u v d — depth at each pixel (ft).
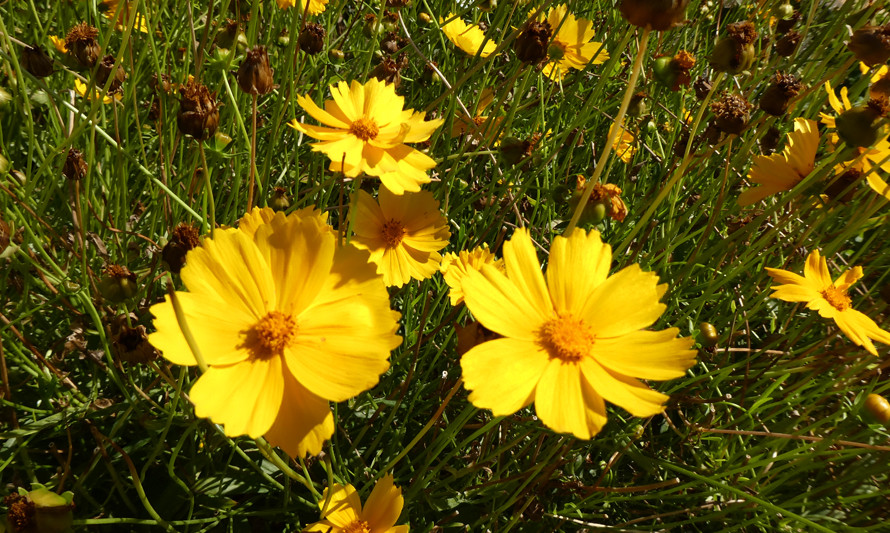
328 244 0.51
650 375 0.48
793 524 0.84
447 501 0.79
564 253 0.52
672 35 1.52
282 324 0.48
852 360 0.92
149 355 0.58
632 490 0.79
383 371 0.47
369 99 0.75
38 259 0.77
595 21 1.54
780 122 1.29
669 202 1.11
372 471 0.79
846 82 1.67
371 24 1.19
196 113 0.57
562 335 0.49
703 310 1.14
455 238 1.12
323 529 0.63
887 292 0.99
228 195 0.99
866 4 1.25
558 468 0.86
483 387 0.45
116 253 0.84
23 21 1.03
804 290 0.86
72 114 0.76
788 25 1.33
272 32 1.19
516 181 1.13
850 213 1.23
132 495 0.72
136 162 0.62
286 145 1.04
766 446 0.86
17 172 0.79
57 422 0.70
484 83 1.01
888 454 0.80
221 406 0.44
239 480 0.74
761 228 1.15
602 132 1.37
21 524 0.53
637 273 0.52
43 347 0.78
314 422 0.47
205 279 0.48
